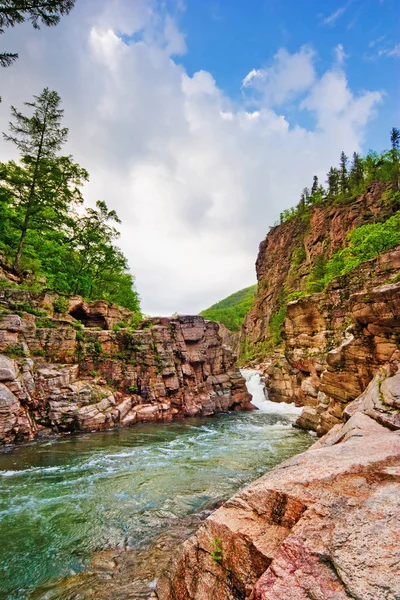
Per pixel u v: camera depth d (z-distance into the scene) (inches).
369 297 598.2
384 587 90.5
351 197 2847.0
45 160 1008.9
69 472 462.6
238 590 130.0
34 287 979.9
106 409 801.6
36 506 349.4
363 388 629.0
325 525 122.1
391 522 115.8
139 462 520.1
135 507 349.4
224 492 392.5
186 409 1058.7
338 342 1079.6
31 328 776.9
